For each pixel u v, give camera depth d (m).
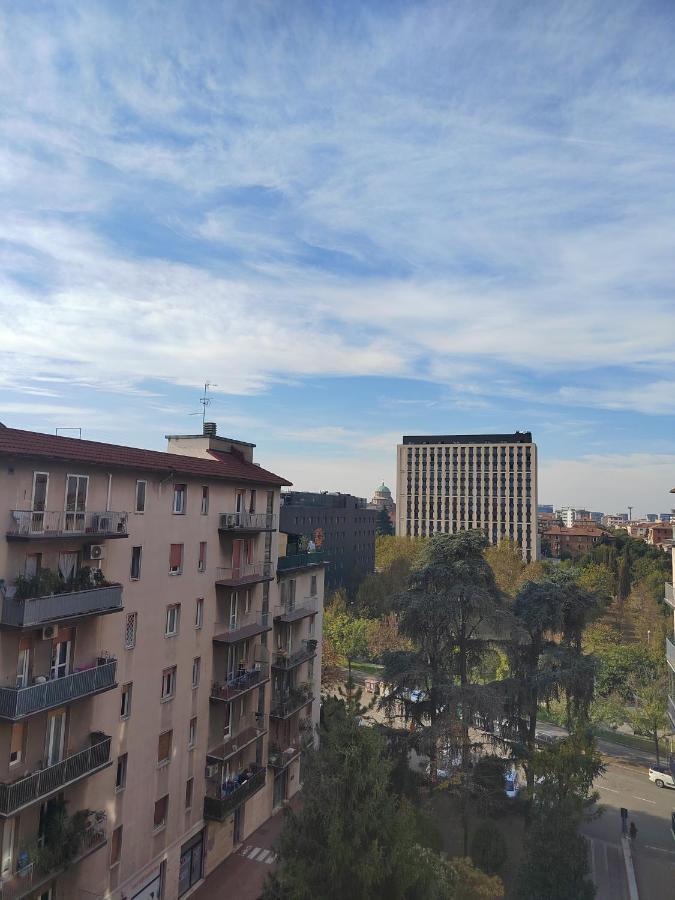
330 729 19.94
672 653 35.25
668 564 109.81
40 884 19.42
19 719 17.98
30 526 19.41
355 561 110.38
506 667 55.34
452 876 22.31
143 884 24.50
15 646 19.02
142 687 24.47
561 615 38.00
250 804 32.78
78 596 20.11
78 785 21.44
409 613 34.25
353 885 17.28
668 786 44.09
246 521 30.92
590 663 37.03
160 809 25.75
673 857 34.19
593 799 29.03
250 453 36.81
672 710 35.44
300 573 38.66
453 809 33.81
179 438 34.00
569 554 175.62
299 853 18.27
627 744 52.91
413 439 174.75
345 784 18.47
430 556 35.78
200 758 28.20
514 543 139.25
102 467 22.45
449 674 35.03
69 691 19.81
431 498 170.00
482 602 32.25
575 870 26.34
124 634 23.52
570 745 28.73
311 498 106.62
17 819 19.47
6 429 19.92
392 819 18.25
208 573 28.80
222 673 29.92
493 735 34.22
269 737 34.94
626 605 88.94
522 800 35.50
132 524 23.98
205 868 28.70
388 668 34.62
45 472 20.27
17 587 18.81
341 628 69.88
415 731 32.12
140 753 24.34
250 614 32.41
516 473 164.25
